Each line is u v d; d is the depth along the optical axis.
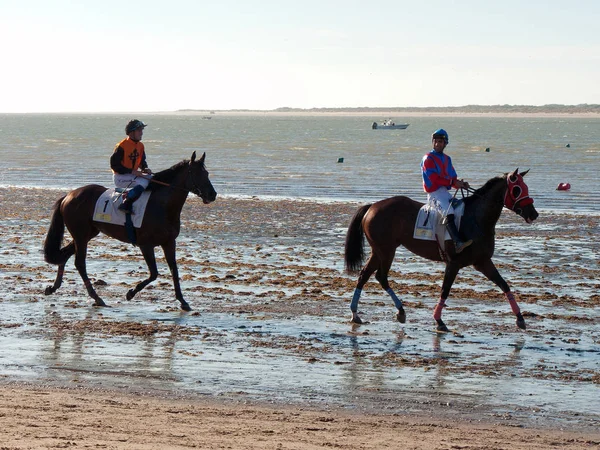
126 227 14.66
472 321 14.08
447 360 11.73
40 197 34.44
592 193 37.44
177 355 11.77
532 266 19.48
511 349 12.34
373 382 10.66
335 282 17.23
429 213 13.51
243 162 57.41
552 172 48.94
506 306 15.23
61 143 87.94
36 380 10.41
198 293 16.05
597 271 18.86
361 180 43.25
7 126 190.12
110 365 11.20
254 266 19.05
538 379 10.86
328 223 27.05
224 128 193.38
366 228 14.00
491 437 8.48
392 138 113.81
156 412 8.91
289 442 7.77
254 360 11.60
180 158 62.22
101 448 6.91
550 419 9.30
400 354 12.04
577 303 15.45
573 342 12.75
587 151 74.50
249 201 33.28
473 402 9.89
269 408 9.46
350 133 144.12
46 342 12.35
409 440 8.15
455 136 126.00
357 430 8.53
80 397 9.53
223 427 8.32
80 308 14.67
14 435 7.30
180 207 14.77
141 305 14.98
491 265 13.44
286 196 35.69
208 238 23.70
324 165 54.53
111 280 17.23
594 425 9.12
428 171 13.51
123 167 14.78
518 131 162.75
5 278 17.25
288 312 14.58
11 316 13.96
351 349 12.27
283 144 89.62
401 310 13.88
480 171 49.31
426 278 17.86
